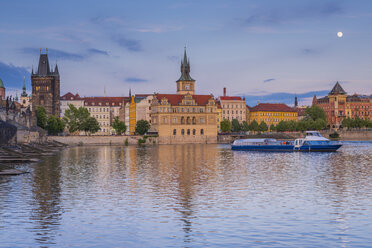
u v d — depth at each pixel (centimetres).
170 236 3775
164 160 11694
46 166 9731
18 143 15400
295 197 5466
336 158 12169
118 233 3859
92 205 4997
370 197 5441
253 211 4666
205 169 9031
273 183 6744
